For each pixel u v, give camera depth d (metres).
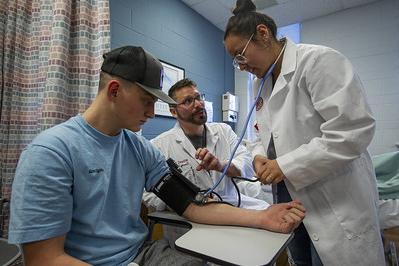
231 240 0.77
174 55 2.94
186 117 1.75
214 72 3.67
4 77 1.60
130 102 0.85
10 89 1.63
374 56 3.25
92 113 0.91
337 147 0.90
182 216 1.02
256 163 1.06
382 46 3.22
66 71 1.64
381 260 1.00
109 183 0.91
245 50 1.04
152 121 2.58
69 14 1.66
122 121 0.90
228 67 4.01
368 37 3.29
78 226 0.84
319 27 3.58
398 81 3.13
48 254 0.72
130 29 2.40
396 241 1.85
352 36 3.38
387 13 3.19
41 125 1.58
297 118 1.03
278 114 1.09
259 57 1.06
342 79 0.93
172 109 1.86
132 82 0.83
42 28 1.67
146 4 2.58
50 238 0.72
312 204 1.03
